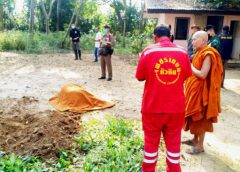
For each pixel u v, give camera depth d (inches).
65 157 167.9
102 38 371.9
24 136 190.5
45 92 310.3
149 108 131.7
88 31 1157.1
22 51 650.2
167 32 133.9
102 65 381.4
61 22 1123.9
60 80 372.8
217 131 222.5
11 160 155.9
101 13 1201.4
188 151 183.5
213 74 165.3
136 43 697.6
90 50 732.7
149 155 138.3
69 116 231.9
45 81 363.6
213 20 528.1
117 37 868.0
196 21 518.0
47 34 807.7
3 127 204.5
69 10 1122.0
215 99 168.7
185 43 524.4
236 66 521.7
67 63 514.9
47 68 457.1
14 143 181.6
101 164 162.1
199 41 167.0
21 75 395.9
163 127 139.6
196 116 171.6
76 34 552.7
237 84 385.4
